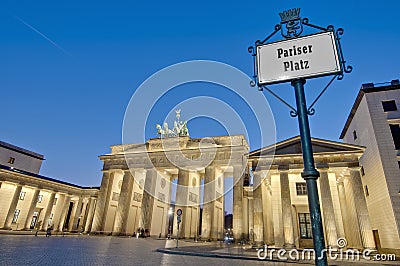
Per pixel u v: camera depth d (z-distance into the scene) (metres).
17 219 57.41
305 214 38.75
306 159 3.91
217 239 48.56
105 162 60.56
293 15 4.75
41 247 20.31
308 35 4.55
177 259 17.08
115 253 18.67
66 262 12.94
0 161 66.19
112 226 57.38
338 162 36.59
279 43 4.67
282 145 39.19
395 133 35.66
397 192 32.72
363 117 40.72
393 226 32.41
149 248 24.81
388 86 38.09
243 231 46.19
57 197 67.00
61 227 63.19
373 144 37.25
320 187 36.12
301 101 4.23
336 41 4.40
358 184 34.97
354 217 38.22
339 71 4.13
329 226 33.88
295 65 4.41
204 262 16.12
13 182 53.66
